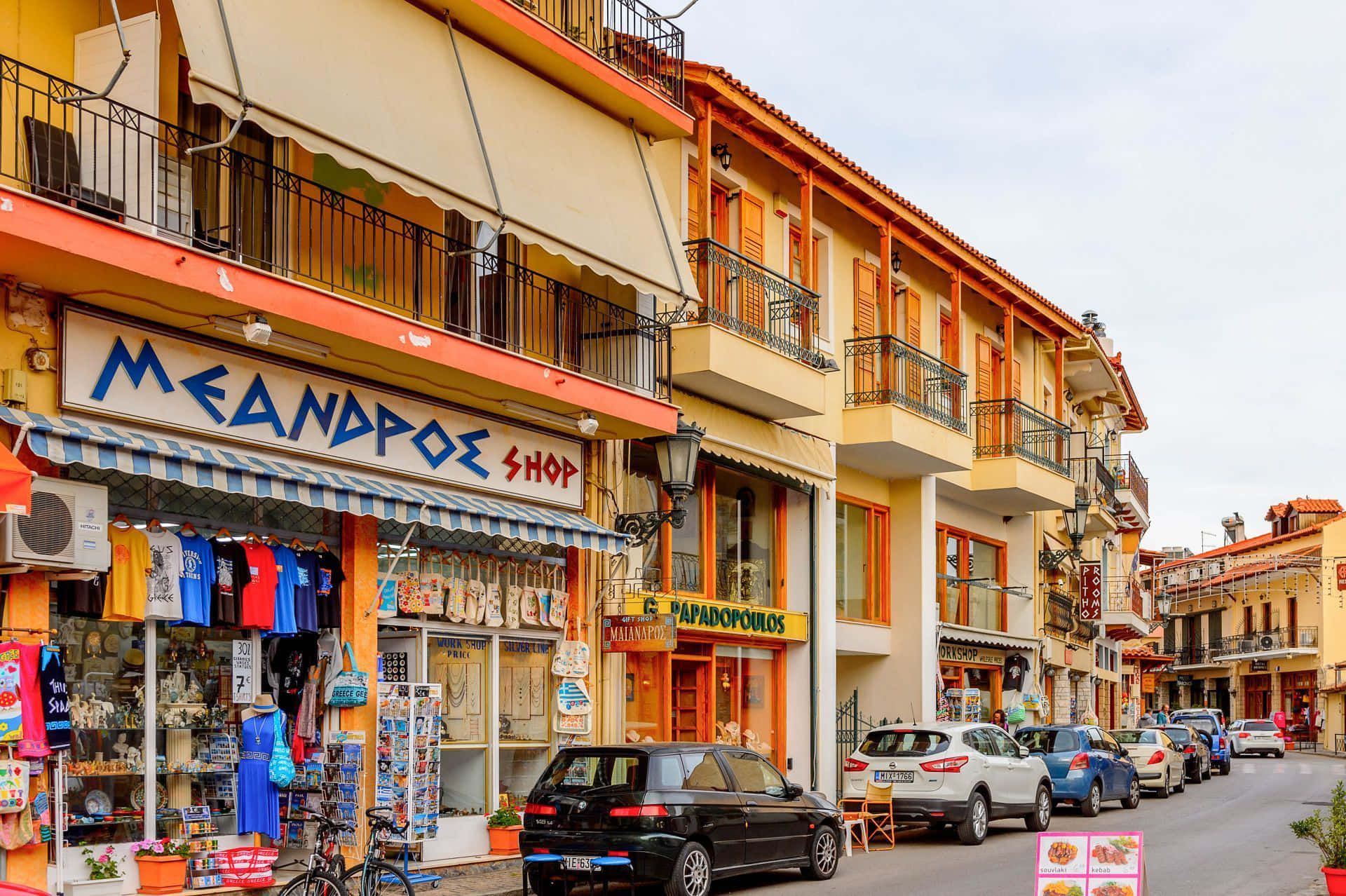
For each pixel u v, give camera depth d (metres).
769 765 14.34
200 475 10.94
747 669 20.45
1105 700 44.25
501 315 15.65
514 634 15.62
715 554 19.64
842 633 22.94
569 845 12.54
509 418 15.23
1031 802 19.52
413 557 14.30
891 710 24.34
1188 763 33.62
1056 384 31.22
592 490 16.52
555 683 16.11
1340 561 59.56
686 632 18.44
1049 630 31.94
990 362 28.91
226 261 10.87
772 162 20.72
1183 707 79.69
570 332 16.78
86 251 9.88
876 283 23.91
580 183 15.08
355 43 12.57
